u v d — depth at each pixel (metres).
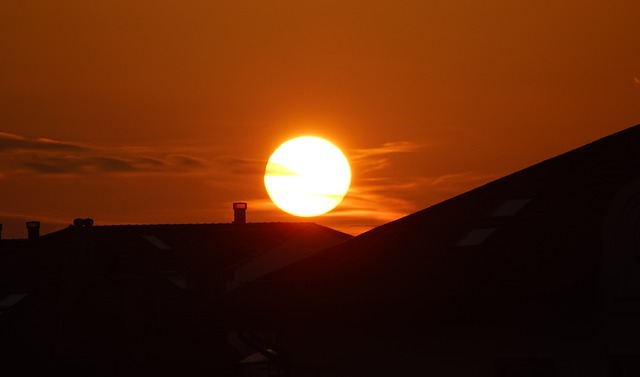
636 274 68.50
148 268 160.88
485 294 70.31
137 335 151.88
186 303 156.25
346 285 78.31
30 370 146.25
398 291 74.38
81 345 150.88
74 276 156.75
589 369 69.06
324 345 80.44
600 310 69.25
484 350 72.44
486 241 75.19
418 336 75.44
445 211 84.31
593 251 70.19
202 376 146.62
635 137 77.00
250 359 107.06
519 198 80.12
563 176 79.75
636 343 67.94
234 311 82.19
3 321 149.12
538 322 71.00
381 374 76.88
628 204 70.06
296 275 82.62
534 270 70.44
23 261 164.25
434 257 77.12
